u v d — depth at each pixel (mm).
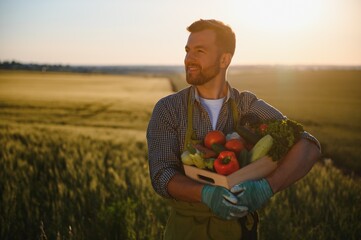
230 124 2270
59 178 6234
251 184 1869
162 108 2223
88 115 27016
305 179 6715
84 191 5312
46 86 56500
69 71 108000
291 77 73438
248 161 1967
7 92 44219
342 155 12703
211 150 2053
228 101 2281
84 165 7211
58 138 11961
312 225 4449
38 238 3898
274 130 2027
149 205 4609
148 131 2244
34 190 5617
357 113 27562
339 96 41938
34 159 8070
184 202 2158
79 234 3879
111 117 26031
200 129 2195
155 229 3857
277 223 4168
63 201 4945
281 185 1959
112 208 4176
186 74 2189
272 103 33750
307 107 31031
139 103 35781
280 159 2045
